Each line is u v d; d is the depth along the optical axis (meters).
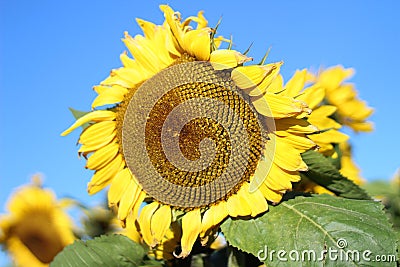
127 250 0.72
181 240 0.70
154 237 0.72
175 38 0.72
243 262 0.69
